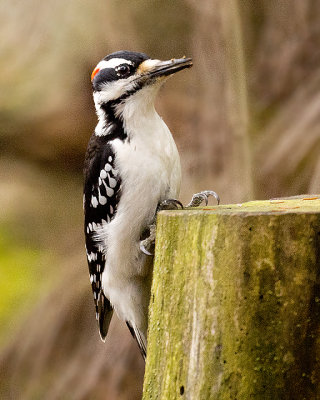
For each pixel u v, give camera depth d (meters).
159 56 9.68
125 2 9.65
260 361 4.08
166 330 4.45
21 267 11.35
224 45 9.30
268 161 8.79
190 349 4.28
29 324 9.53
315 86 9.05
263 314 4.07
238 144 8.91
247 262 4.07
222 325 4.14
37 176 12.89
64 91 11.85
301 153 8.59
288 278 4.05
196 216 4.26
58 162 13.00
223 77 9.34
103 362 9.29
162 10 9.56
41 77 11.35
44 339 9.42
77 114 12.52
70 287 9.59
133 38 9.66
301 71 9.32
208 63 9.42
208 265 4.19
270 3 9.49
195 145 9.22
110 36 9.60
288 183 8.71
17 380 9.32
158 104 9.49
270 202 5.03
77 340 9.45
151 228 6.10
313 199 5.19
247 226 4.07
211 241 4.18
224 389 4.13
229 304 4.12
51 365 9.41
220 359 4.14
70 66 10.89
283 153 8.68
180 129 9.38
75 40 9.85
